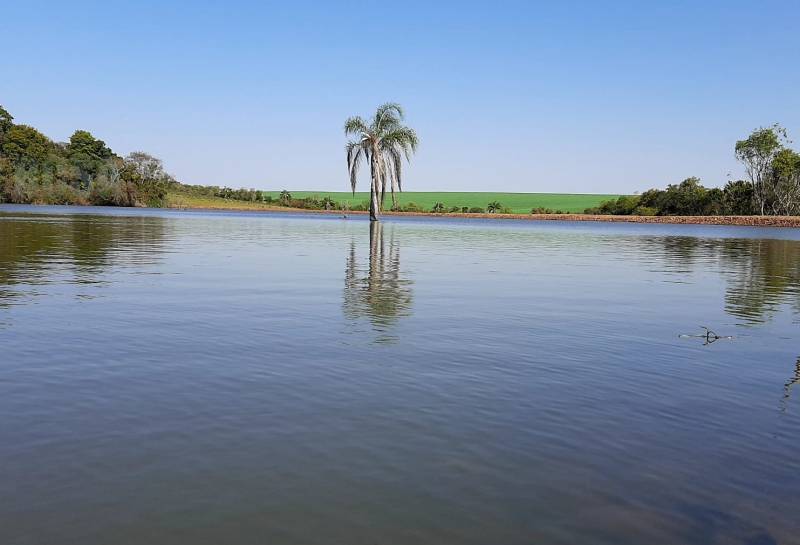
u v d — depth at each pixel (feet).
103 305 37.99
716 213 316.19
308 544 12.23
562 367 25.86
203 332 30.83
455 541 12.50
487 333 32.22
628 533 13.07
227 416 19.02
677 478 15.67
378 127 200.54
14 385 21.67
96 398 20.47
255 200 481.05
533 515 13.62
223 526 12.78
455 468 15.79
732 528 13.42
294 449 16.65
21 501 13.57
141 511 13.28
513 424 19.03
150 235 112.16
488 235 144.15
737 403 21.65
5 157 409.49
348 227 170.40
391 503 13.91
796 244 127.24
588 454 16.96
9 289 43.70
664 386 23.49
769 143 282.56
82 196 399.44
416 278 55.62
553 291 49.29
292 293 44.65
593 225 247.29
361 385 22.50
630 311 40.24
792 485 15.46
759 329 34.81
